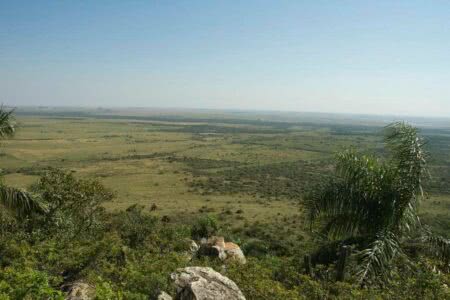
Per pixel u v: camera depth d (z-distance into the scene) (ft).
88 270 35.53
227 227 116.37
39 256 38.50
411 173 34.91
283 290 28.73
